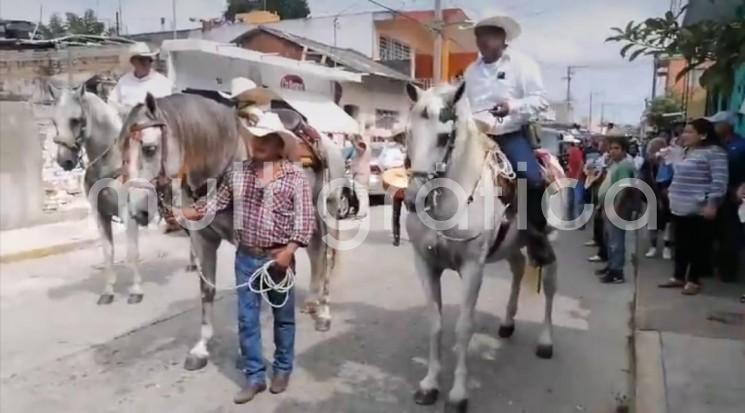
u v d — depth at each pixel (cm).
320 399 474
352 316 673
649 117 2462
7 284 819
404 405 464
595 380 512
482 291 781
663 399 439
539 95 476
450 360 549
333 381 506
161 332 624
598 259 986
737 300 690
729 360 505
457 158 412
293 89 1917
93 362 546
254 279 459
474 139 426
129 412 452
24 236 1084
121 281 835
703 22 318
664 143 1056
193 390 489
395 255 1001
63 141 686
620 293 788
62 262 948
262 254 458
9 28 1552
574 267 953
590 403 471
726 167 685
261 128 490
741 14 311
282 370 486
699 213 700
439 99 393
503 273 883
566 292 789
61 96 700
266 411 455
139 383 502
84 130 691
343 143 1872
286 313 478
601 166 1202
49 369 529
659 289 740
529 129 504
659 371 485
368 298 746
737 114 761
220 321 656
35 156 1185
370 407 461
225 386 496
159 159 461
